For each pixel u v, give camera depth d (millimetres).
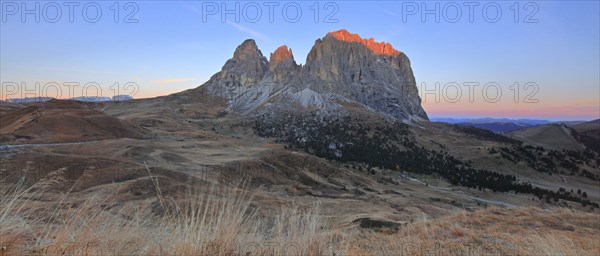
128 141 110812
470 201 124375
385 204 81562
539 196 155875
